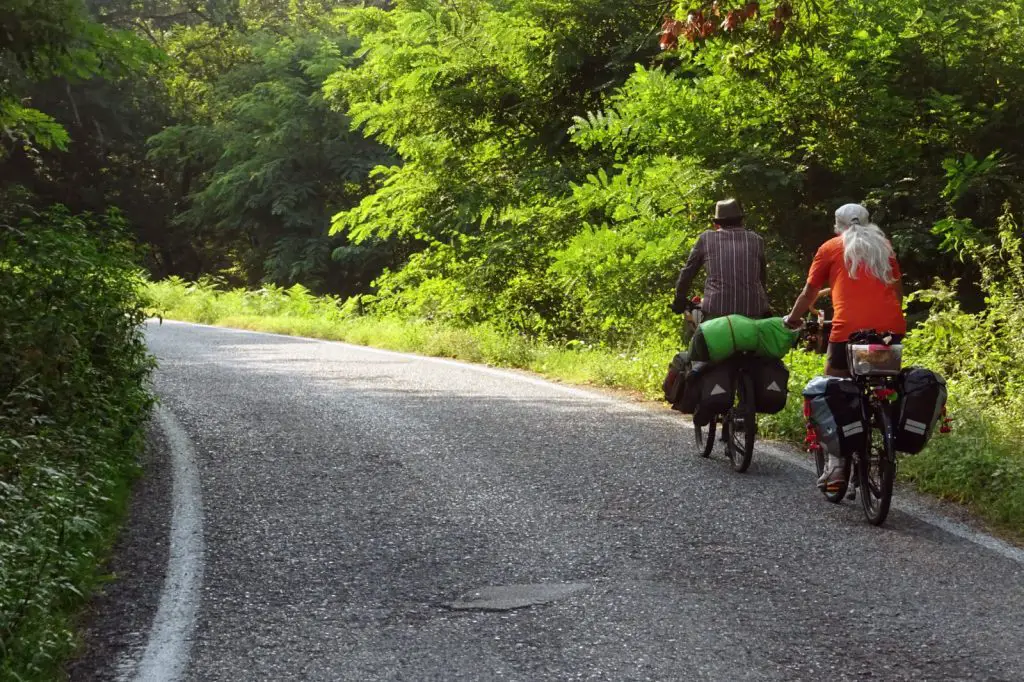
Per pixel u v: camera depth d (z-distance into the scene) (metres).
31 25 16.47
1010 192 25.05
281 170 66.44
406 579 9.07
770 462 13.41
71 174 74.88
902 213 26.92
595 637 7.73
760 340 12.58
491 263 34.66
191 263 84.06
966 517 10.86
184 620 8.19
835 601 8.43
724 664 7.23
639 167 26.88
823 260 11.52
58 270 14.66
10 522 8.73
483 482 12.38
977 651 7.42
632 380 20.09
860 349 10.66
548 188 34.06
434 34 37.06
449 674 7.15
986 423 13.85
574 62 34.50
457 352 27.11
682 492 11.91
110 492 11.29
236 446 14.43
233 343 30.69
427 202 37.66
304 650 7.60
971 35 26.56
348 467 13.17
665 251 24.09
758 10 18.58
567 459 13.59
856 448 10.85
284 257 65.44
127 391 14.10
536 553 9.73
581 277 25.31
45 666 7.19
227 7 81.94
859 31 25.19
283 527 10.63
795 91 25.56
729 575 9.07
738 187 25.23
